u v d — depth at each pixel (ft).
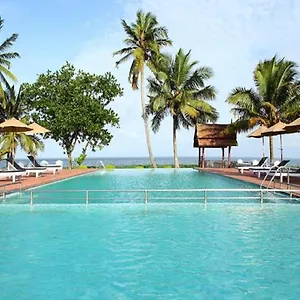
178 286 15.70
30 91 109.60
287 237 23.93
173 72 105.19
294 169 55.62
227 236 24.22
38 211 33.17
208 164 104.94
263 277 16.71
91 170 93.76
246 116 92.48
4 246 21.94
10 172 53.57
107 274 17.19
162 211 33.01
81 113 108.47
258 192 45.65
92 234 24.89
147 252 20.66
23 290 15.35
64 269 17.88
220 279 16.47
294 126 56.54
